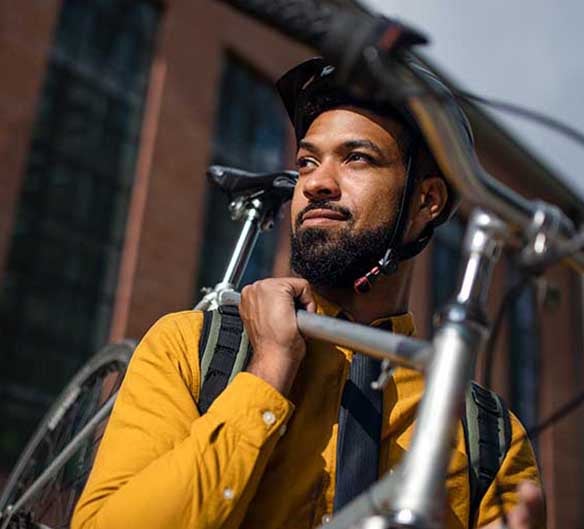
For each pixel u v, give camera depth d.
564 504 12.41
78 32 8.57
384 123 1.32
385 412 1.17
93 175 8.35
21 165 7.48
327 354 1.21
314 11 0.69
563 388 13.41
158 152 8.83
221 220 9.49
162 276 8.40
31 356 7.33
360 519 0.73
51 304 7.62
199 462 0.95
